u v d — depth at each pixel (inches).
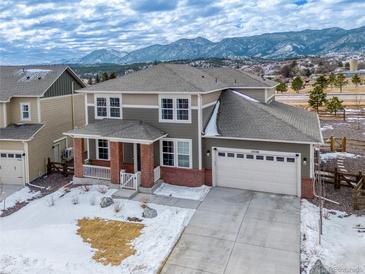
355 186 732.0
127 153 867.4
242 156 789.9
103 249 552.4
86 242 575.5
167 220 641.6
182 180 828.6
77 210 703.7
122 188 794.2
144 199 745.6
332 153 1117.1
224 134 792.3
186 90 792.9
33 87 1005.2
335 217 652.1
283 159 754.8
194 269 499.8
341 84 3053.6
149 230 608.4
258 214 665.6
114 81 937.5
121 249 550.9
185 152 823.7
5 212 735.7
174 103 816.3
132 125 838.5
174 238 579.2
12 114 991.6
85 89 910.4
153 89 829.2
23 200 807.7
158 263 511.2
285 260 515.2
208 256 530.6
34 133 928.3
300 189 745.0
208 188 808.9
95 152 916.6
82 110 1228.5
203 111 824.9
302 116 1032.8
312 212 671.1
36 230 626.5
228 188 807.1
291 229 604.1
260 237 580.7
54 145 1051.3
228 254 534.6
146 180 784.9
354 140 1232.8
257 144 771.4
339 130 1461.6
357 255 522.3
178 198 751.7
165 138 834.2
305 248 545.3
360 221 633.6
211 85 908.6
